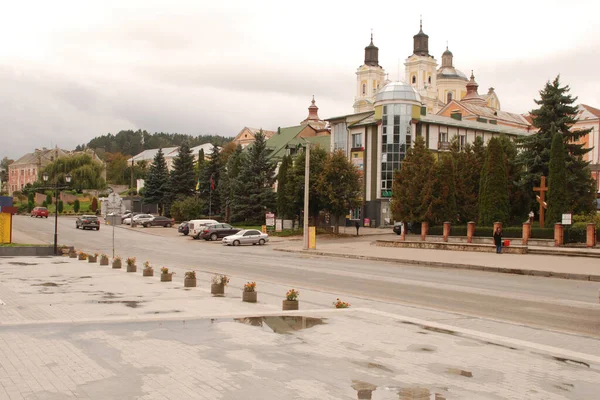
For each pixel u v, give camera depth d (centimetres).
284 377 718
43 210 8444
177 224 7594
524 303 1538
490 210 4272
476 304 1515
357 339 966
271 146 9425
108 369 748
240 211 6525
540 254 3238
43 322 1095
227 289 1792
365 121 6694
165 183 8612
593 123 7606
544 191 4359
